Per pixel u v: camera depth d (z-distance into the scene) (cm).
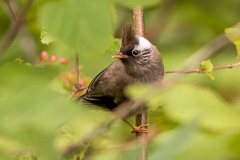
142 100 358
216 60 1179
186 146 269
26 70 262
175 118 365
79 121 230
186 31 1235
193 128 279
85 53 253
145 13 972
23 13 260
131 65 984
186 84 386
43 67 268
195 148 268
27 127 231
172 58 1156
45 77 256
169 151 272
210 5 1184
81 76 848
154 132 488
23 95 233
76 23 255
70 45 252
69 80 805
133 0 258
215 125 377
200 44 1220
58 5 256
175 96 367
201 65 757
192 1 1161
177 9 1145
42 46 1033
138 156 314
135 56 984
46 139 243
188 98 371
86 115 233
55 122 229
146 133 866
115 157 351
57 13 255
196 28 1347
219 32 1192
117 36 948
